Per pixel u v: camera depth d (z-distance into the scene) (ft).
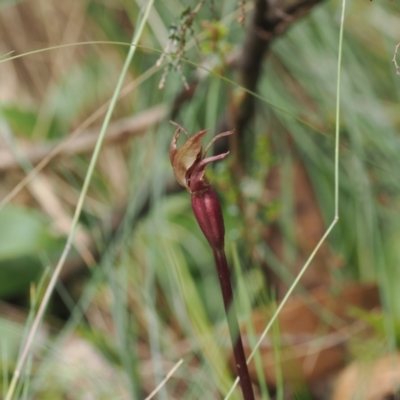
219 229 1.76
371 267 2.73
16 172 3.14
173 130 2.92
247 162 2.99
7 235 2.63
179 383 2.35
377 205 2.87
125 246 2.68
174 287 2.51
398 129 3.12
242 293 2.08
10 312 2.72
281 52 3.15
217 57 2.40
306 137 2.98
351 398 2.15
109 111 2.01
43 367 2.25
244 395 1.81
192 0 3.04
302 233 2.85
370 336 2.27
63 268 2.71
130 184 2.95
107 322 2.72
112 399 2.19
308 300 2.30
